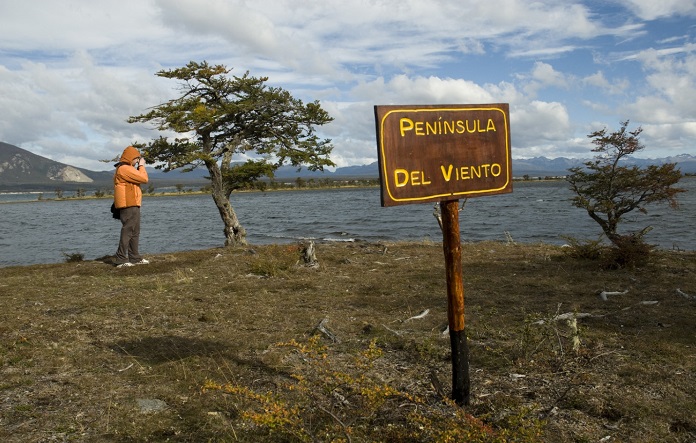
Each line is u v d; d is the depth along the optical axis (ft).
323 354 15.20
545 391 14.69
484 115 13.41
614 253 34.01
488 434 11.16
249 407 13.82
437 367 16.76
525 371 16.21
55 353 18.58
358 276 33.88
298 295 28.43
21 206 378.53
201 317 23.39
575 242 40.34
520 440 11.30
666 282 28.68
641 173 39.24
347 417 13.00
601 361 16.83
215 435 12.35
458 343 13.51
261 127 53.78
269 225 120.47
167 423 13.05
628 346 18.13
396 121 12.00
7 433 12.46
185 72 48.49
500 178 13.74
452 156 12.84
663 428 12.50
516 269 34.42
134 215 41.39
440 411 12.93
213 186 52.19
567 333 19.63
